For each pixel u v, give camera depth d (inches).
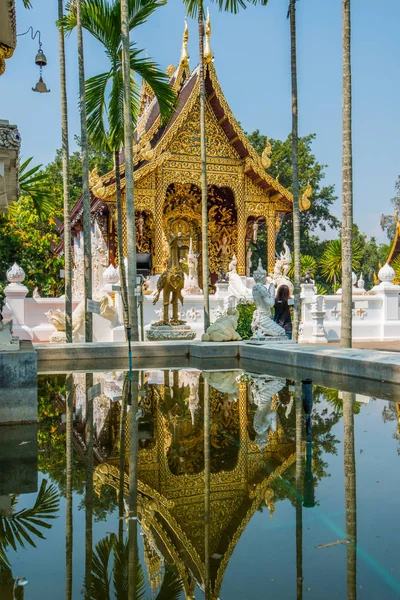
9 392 215.9
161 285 546.6
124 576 89.0
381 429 190.2
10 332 241.4
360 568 89.7
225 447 171.6
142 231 1015.6
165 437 187.3
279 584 85.0
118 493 130.6
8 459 162.6
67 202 543.5
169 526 109.3
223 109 936.3
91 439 187.0
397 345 719.7
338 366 318.0
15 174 234.1
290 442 175.6
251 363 398.0
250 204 991.6
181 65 984.3
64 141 547.5
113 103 555.5
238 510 117.3
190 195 1082.7
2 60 254.8
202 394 270.2
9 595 83.2
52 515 116.6
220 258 1111.0
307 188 964.6
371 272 2181.3
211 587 84.3
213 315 755.4
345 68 396.5
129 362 377.4
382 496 124.0
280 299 609.0
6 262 1158.3
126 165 452.4
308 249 1915.6
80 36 502.6
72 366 395.5
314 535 103.3
